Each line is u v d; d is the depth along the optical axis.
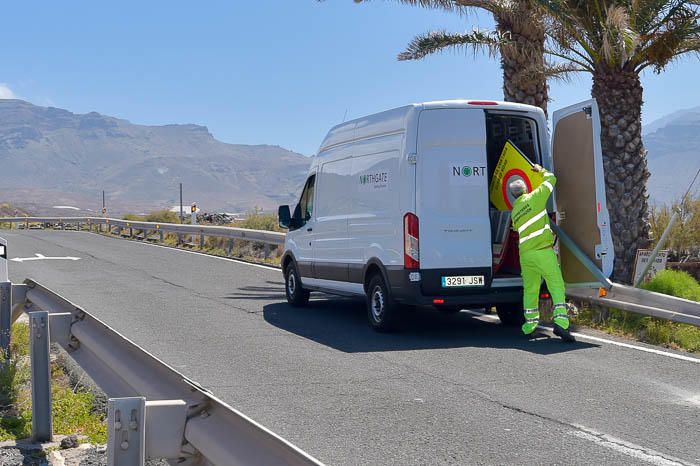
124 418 2.92
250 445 2.69
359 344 9.55
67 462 5.24
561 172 10.45
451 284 9.80
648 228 14.24
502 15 15.80
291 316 12.05
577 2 13.66
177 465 3.22
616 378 7.50
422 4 15.91
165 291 15.20
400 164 9.91
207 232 27.83
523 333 10.23
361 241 10.82
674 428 5.86
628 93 14.00
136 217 50.94
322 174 12.45
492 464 5.07
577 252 10.15
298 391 7.13
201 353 8.98
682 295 11.54
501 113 10.19
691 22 13.69
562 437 5.64
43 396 5.68
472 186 9.92
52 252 25.89
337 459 5.20
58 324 5.65
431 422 6.07
